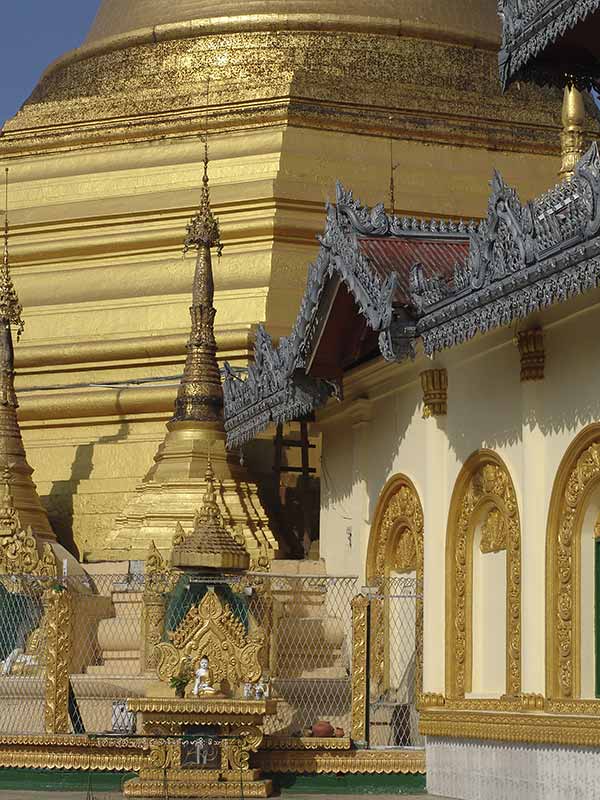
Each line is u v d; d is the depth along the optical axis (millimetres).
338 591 32062
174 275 40250
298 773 27547
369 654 28234
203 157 41594
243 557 27156
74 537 37781
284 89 41500
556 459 24969
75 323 40375
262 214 40094
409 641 30281
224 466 33344
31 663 29688
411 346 26141
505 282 23219
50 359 39781
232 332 37812
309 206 40250
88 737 27406
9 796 26406
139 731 27625
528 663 25156
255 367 32875
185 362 35531
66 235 42062
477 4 44688
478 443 27250
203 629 26812
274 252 39688
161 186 41656
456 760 26781
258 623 28266
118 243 41219
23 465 34375
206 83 42594
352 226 27812
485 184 42094
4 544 31188
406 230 28062
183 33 43844
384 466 30953
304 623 30938
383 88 42250
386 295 26016
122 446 38188
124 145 42906
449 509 28016
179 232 40656
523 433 25562
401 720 29578
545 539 25125
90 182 42531
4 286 35375
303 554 35719
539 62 25812
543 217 22375
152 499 32969
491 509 27250
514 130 43000
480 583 27609
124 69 44312
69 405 38844
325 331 30062
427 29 43531
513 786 25172
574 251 21469
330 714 29625
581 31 25047
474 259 24141
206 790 26312
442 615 28031
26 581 30234
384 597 28625
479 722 26000
